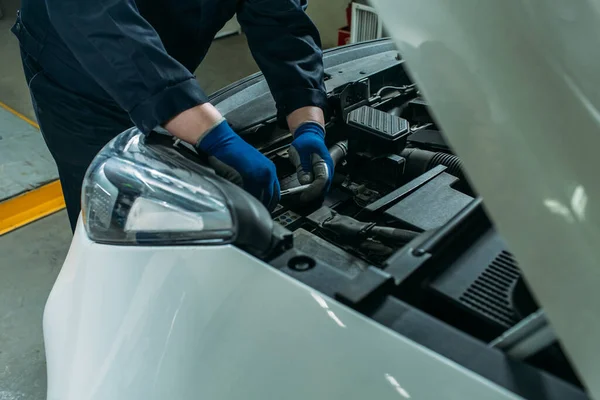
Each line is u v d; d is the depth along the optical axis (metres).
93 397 0.79
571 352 0.50
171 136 1.01
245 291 0.71
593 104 0.53
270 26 1.22
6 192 2.31
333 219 1.01
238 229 0.74
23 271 1.94
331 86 1.32
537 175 0.51
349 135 1.24
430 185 1.09
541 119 0.52
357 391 0.62
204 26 1.32
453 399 0.58
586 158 0.51
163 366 0.74
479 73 0.54
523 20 0.54
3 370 1.58
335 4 3.62
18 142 2.64
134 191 0.86
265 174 0.94
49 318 0.95
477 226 0.85
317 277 0.70
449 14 0.56
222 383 0.69
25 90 3.14
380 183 1.22
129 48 0.93
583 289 0.49
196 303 0.73
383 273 0.70
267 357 0.67
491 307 0.73
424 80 0.57
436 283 0.76
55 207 2.25
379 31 3.13
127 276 0.81
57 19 0.94
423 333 0.63
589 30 0.56
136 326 0.78
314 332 0.65
